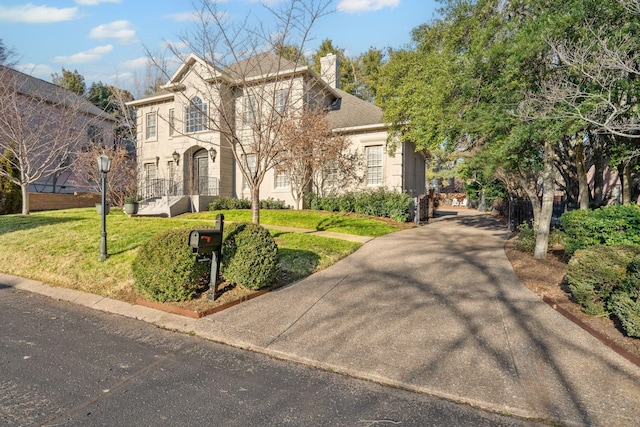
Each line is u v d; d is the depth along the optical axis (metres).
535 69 6.25
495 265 6.87
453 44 7.66
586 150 10.27
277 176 16.62
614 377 3.01
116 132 22.30
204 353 3.60
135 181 17.92
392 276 6.18
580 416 2.53
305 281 6.00
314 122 12.30
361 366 3.26
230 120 9.52
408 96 10.72
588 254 4.54
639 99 5.66
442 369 3.17
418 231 11.70
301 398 2.77
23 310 4.87
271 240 5.52
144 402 2.69
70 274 6.21
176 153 17.38
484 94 6.65
